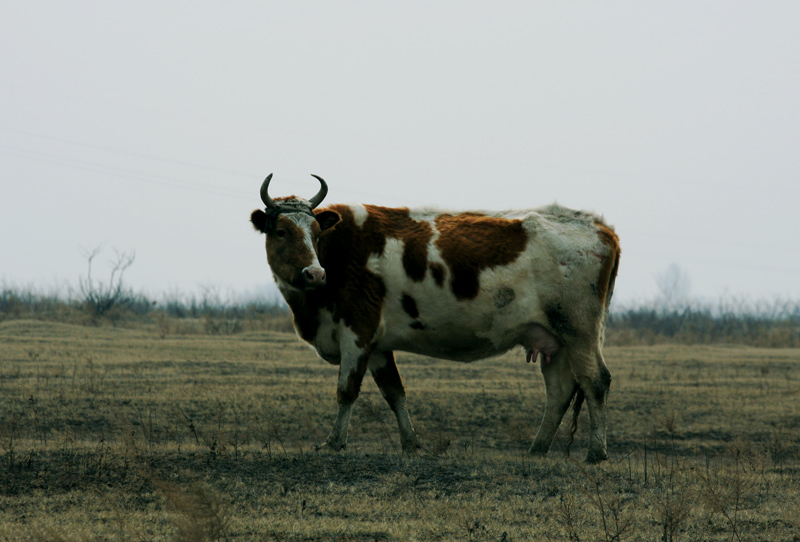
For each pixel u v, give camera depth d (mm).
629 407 30812
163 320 66625
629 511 14273
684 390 34406
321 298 19766
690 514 14195
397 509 14227
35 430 23547
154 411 26500
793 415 29359
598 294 20672
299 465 17188
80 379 32500
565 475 17312
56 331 52156
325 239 19594
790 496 15930
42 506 13898
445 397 30797
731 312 109438
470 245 19953
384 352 20500
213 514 11883
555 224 20828
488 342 20438
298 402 28922
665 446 25000
